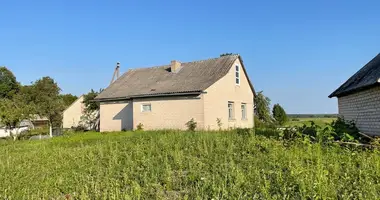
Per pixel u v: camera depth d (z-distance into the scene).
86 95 31.25
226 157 7.75
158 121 21.16
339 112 16.61
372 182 5.20
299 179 5.14
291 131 10.72
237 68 24.00
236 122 23.20
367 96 12.17
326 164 6.52
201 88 19.62
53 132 29.23
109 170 7.20
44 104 28.95
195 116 19.78
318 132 9.47
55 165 8.59
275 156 7.30
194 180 5.96
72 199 5.53
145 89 22.52
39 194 5.83
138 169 7.18
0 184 6.54
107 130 24.41
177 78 22.83
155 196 5.22
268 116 31.12
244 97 24.86
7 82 60.03
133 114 22.20
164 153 8.89
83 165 8.20
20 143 16.36
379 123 11.08
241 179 5.45
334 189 4.82
